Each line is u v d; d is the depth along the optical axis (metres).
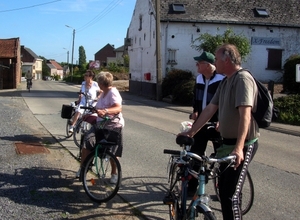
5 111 14.07
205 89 5.18
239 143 3.15
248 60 27.05
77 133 8.49
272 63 27.45
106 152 4.98
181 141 3.36
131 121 12.87
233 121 3.40
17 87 37.16
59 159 6.92
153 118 14.05
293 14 28.11
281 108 13.91
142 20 29.70
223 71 3.45
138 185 5.61
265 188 5.67
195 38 26.02
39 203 4.68
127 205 4.77
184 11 26.08
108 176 5.30
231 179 3.33
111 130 5.11
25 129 10.02
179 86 20.92
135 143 8.80
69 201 4.80
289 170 6.77
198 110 5.30
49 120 12.21
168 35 25.72
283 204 5.02
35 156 7.01
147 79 27.61
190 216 3.25
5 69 34.62
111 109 5.32
